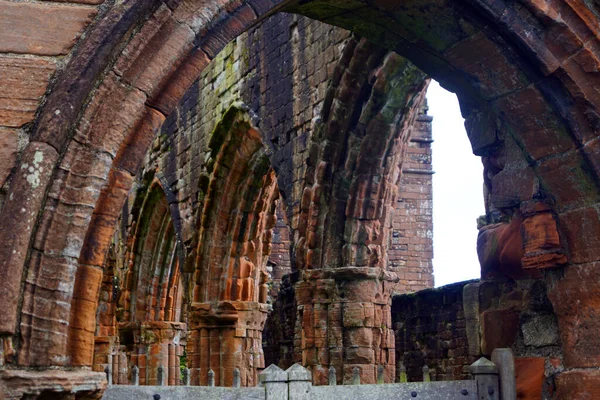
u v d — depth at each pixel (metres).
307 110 15.05
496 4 6.43
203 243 18.39
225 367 17.62
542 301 7.10
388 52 12.80
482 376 7.08
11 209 4.81
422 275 27.78
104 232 5.21
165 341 22.62
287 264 29.09
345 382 13.39
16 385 4.65
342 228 13.84
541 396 6.89
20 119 5.00
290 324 23.73
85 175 5.05
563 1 6.52
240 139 17.75
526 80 6.71
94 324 5.15
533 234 6.94
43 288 4.86
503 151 7.32
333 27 14.37
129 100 5.20
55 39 5.13
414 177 28.41
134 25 5.24
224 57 18.86
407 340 21.17
